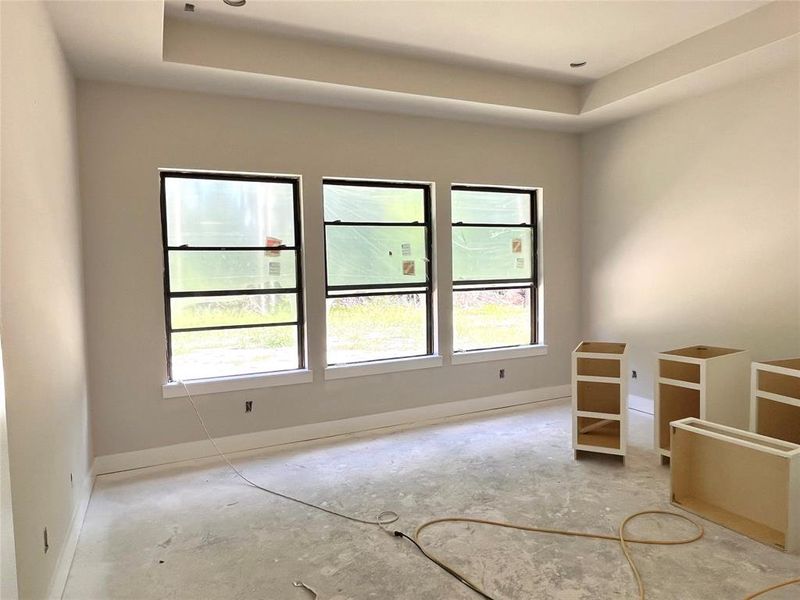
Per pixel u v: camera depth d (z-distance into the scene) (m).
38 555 1.96
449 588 2.24
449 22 3.35
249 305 4.05
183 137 3.73
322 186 4.18
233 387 3.91
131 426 3.65
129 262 3.62
